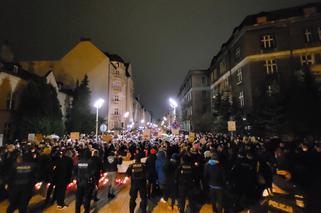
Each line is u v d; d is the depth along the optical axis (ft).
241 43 102.17
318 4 92.27
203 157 35.06
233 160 33.01
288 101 67.31
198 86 172.65
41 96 96.84
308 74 65.36
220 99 105.70
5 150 33.01
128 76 226.38
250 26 96.12
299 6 97.50
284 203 15.06
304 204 14.66
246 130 87.30
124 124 196.65
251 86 92.84
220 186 24.48
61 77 173.99
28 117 90.38
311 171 26.73
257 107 82.12
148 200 32.94
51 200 32.40
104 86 172.86
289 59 89.61
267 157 32.32
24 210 23.67
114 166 35.06
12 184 23.53
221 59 134.41
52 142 51.29
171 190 30.25
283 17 96.32
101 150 41.14
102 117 159.12
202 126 132.98
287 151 30.76
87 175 25.25
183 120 223.92
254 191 26.94
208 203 31.17
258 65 93.71
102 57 176.24
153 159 33.91
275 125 69.10
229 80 117.60
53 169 30.89
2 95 91.66
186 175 26.58
